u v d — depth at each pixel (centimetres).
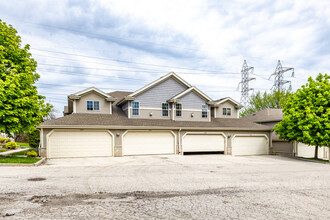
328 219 485
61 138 1619
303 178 1003
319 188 804
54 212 467
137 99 2064
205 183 827
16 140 3500
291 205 584
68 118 1731
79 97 1881
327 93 1864
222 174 1040
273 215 500
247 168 1274
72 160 1484
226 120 2419
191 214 487
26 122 1319
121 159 1574
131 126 1792
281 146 2448
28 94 1340
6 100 1180
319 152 2475
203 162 1498
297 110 2020
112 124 1770
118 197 606
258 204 582
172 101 2127
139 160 1531
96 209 496
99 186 726
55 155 1593
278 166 1425
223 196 652
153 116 2108
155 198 608
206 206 549
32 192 616
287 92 4159
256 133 2305
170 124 2003
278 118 2653
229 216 483
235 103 2561
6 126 1227
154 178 898
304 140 1992
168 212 495
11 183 710
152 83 2106
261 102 4409
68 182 766
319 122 1848
